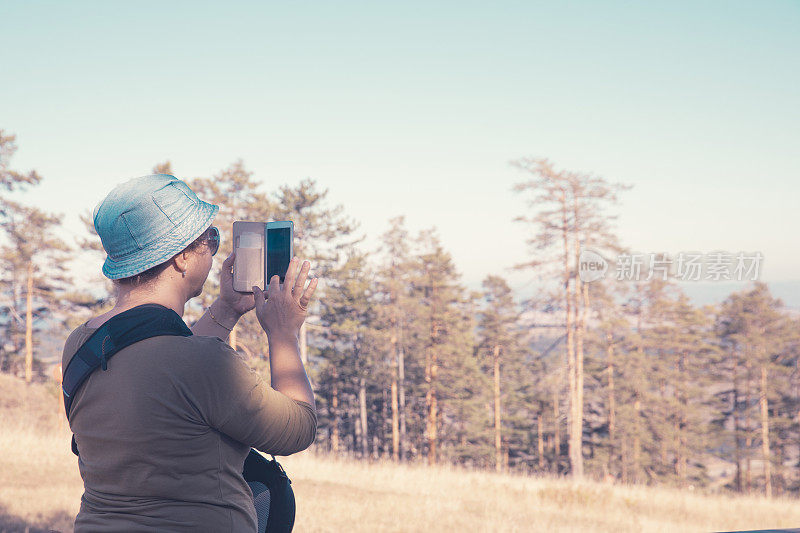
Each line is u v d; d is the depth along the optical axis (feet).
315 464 52.44
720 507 51.13
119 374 3.97
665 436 152.56
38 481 31.35
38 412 78.69
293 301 4.60
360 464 59.67
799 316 163.02
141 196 4.31
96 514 4.07
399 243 156.66
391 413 180.65
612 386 153.58
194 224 4.45
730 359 168.14
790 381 159.53
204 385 3.95
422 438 170.81
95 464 4.04
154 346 4.00
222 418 3.99
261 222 4.82
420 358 160.25
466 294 179.42
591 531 36.24
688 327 166.09
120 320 4.13
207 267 4.69
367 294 155.53
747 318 161.68
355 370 156.56
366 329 147.33
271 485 4.69
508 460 180.86
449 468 64.75
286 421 4.22
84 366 4.10
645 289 159.43
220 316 5.26
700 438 157.07
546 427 175.11
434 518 34.58
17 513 24.58
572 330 109.60
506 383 184.14
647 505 49.93
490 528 33.14
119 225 4.27
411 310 153.17
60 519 24.66
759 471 170.60
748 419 164.76
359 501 37.63
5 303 126.52
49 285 130.62
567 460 168.66
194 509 3.96
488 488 49.01
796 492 151.84
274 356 4.55
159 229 4.30
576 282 107.65
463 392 160.86
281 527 4.68
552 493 47.73
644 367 154.51
